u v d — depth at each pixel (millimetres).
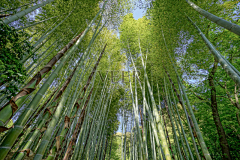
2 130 885
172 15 3842
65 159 1636
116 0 5051
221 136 5105
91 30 5578
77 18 4484
